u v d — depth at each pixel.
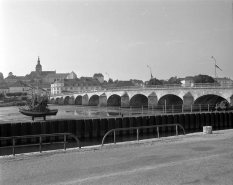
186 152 15.42
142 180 10.49
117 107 97.50
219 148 16.52
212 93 67.25
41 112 38.09
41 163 13.32
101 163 13.16
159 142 18.91
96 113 65.50
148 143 18.52
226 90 64.12
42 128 33.03
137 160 13.66
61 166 12.70
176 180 10.46
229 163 12.91
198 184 10.02
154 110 76.12
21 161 13.77
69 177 11.03
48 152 15.72
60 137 34.22
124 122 38.97
